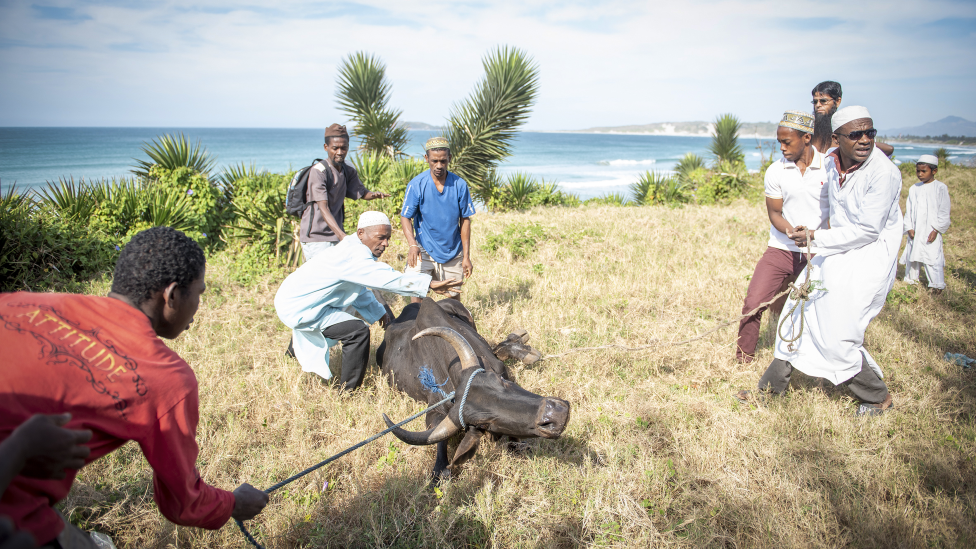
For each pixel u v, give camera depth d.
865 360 4.18
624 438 3.97
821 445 3.82
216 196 9.89
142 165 10.36
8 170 51.41
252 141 112.81
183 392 1.90
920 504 3.28
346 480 3.59
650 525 3.14
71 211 8.40
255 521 3.24
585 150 118.00
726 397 4.57
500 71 14.05
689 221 11.64
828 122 5.07
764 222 11.69
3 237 7.29
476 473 3.62
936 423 4.07
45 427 1.49
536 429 3.02
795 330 4.38
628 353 5.23
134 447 3.79
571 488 3.46
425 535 3.13
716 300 6.73
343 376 4.62
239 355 5.30
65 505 3.23
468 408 3.31
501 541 3.15
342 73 14.66
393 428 3.30
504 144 14.73
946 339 5.60
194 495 2.03
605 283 7.29
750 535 3.12
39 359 1.67
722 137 22.69
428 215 5.43
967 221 11.84
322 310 4.50
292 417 4.27
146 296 1.99
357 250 4.32
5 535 1.22
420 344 4.43
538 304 6.54
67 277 7.74
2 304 1.75
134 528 3.20
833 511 3.25
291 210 5.68
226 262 8.39
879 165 3.85
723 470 3.64
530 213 13.47
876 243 3.96
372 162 11.68
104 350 1.77
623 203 16.72
